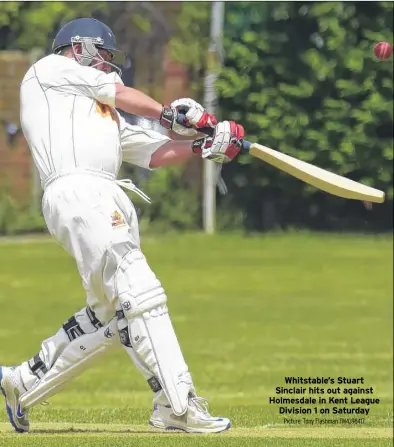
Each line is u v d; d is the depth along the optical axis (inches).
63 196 1003.3
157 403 1015.6
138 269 999.0
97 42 1055.0
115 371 1768.0
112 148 1029.8
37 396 1056.2
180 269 2901.1
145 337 997.2
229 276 2787.9
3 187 3622.0
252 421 1294.3
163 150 1079.6
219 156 1056.2
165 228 3688.5
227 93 3617.1
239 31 3671.3
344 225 3791.8
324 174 1074.7
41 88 1032.8
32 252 3208.7
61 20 3567.9
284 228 3786.9
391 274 2834.6
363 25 3617.1
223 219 3762.3
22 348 1895.9
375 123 3619.6
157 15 3619.6
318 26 3666.3
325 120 3644.2
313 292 2566.4
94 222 997.8
